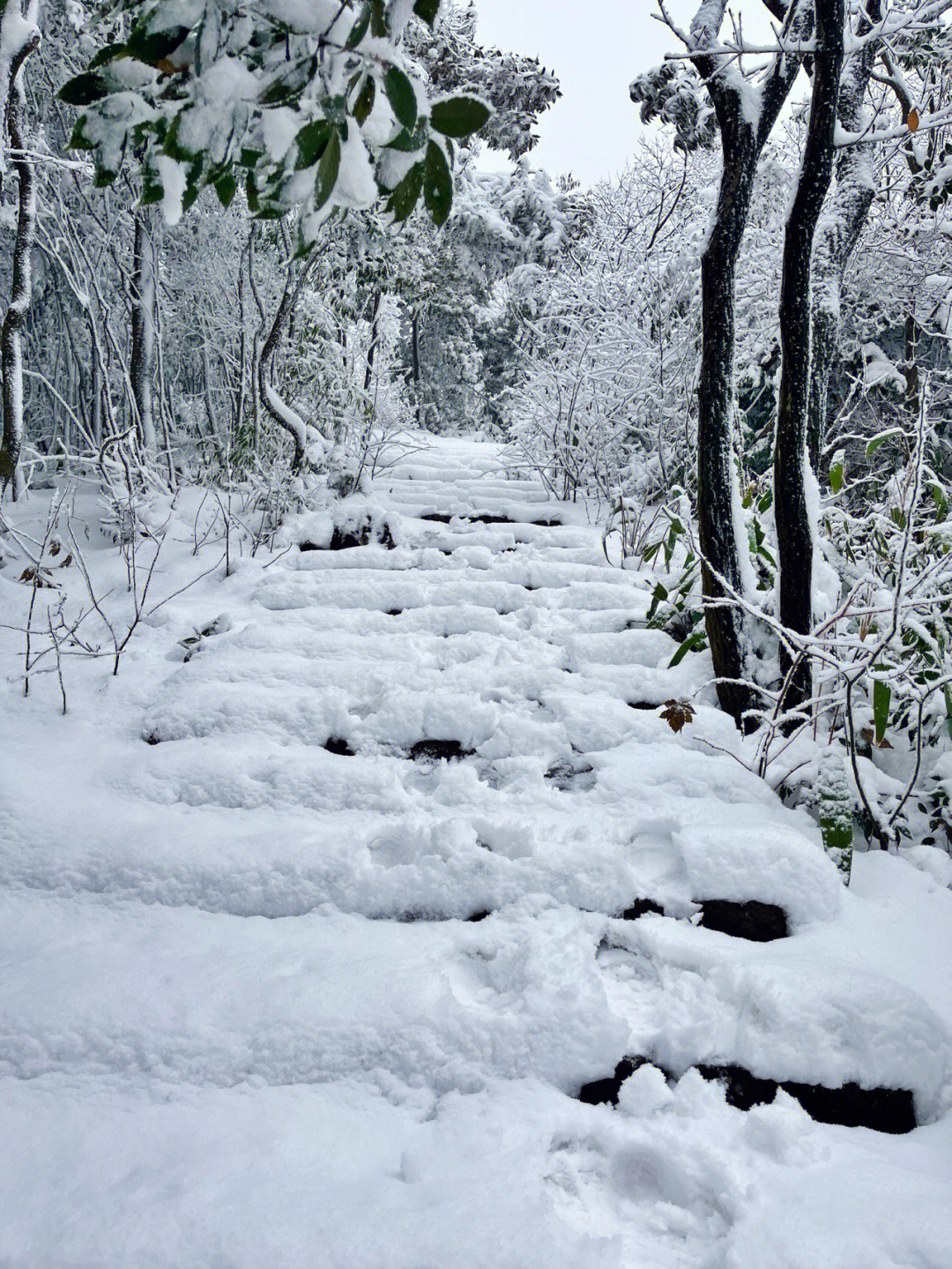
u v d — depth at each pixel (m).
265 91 1.16
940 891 2.28
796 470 2.76
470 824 2.42
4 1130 1.59
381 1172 1.52
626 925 2.08
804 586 2.80
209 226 6.08
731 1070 1.71
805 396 2.73
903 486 3.10
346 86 1.16
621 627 3.75
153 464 5.17
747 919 2.12
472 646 3.57
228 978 1.93
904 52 5.11
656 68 5.85
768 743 2.63
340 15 1.13
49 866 2.30
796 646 2.80
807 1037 1.71
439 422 19.50
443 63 12.22
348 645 3.56
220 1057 1.75
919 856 2.44
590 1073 1.71
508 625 3.75
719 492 2.93
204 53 1.14
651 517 5.24
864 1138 1.62
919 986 1.92
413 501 5.84
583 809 2.53
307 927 2.14
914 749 2.82
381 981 1.90
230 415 6.35
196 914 2.19
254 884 2.23
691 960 1.95
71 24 4.92
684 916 2.13
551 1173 1.52
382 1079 1.72
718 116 2.78
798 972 1.84
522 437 6.63
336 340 7.08
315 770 2.66
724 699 3.00
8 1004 1.85
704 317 2.89
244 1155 1.55
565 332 7.47
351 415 6.58
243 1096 1.69
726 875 2.17
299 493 5.30
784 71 2.75
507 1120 1.61
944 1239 1.35
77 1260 1.35
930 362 6.34
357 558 4.61
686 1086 1.68
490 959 2.01
